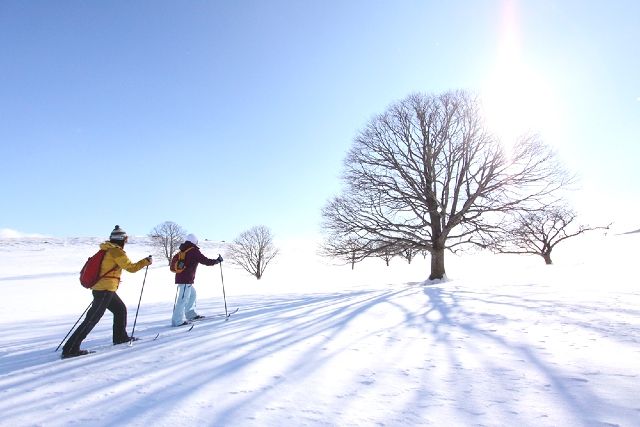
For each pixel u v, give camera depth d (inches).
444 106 765.9
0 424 103.5
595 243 1395.2
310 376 137.8
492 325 216.8
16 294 940.0
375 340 194.1
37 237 3954.2
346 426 95.7
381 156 781.3
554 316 229.8
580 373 127.0
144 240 3595.0
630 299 274.2
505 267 1262.3
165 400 117.8
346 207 770.8
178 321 277.3
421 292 452.8
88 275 199.0
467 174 756.6
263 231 2155.5
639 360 137.7
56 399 122.6
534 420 94.7
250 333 226.7
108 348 204.7
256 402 113.8
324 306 358.0
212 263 299.1
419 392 118.0
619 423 90.1
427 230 786.8
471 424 94.2
